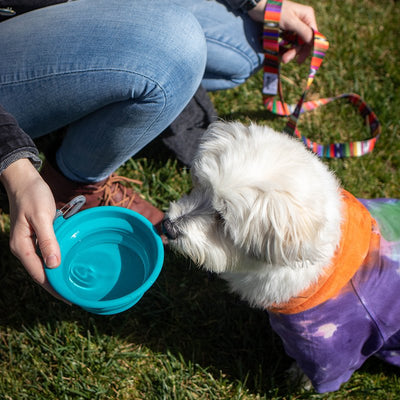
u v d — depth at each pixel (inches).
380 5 179.8
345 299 72.7
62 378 90.1
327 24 163.8
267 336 101.5
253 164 70.7
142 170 120.8
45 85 78.7
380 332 74.5
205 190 79.4
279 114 135.6
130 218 73.2
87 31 78.4
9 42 80.0
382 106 139.3
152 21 79.8
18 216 60.1
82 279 69.2
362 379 95.7
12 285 103.3
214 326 102.1
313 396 93.1
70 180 95.0
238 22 105.2
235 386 94.6
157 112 83.3
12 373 90.9
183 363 95.4
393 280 73.1
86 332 98.3
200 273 108.4
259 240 70.9
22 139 63.8
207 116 114.7
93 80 77.8
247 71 114.5
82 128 87.1
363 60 154.7
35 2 85.5
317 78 148.4
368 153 129.7
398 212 80.9
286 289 73.9
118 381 92.2
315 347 75.8
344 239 73.2
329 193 72.7
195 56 83.2
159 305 103.0
